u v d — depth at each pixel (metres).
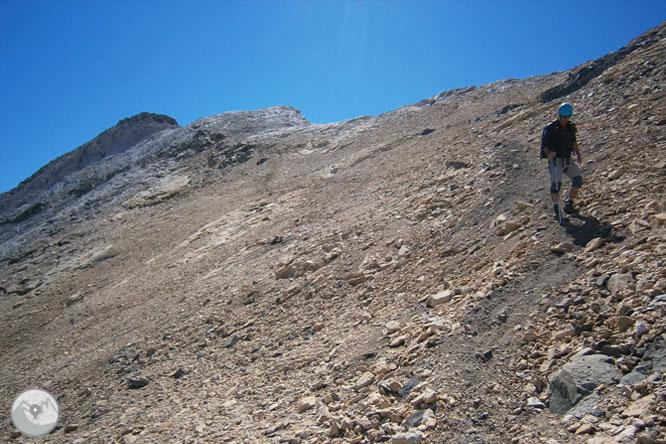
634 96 9.88
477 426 4.08
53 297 22.22
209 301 11.47
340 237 11.59
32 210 45.22
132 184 39.38
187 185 34.59
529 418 3.98
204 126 48.22
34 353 15.02
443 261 7.76
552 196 6.85
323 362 6.55
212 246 18.86
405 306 7.04
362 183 17.91
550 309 5.09
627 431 3.31
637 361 3.97
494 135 13.51
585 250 5.79
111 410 7.80
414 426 4.35
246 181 30.17
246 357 8.00
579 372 4.04
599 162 7.97
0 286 26.72
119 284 19.81
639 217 5.89
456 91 33.09
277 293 10.02
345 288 8.80
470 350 5.09
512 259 6.40
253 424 5.59
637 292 4.64
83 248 28.62
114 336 12.47
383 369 5.54
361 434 4.59
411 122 28.80
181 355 9.20
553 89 16.05
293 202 20.23
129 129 58.06
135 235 27.25
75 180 49.66
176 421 6.42
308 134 37.12
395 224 10.66
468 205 9.29
